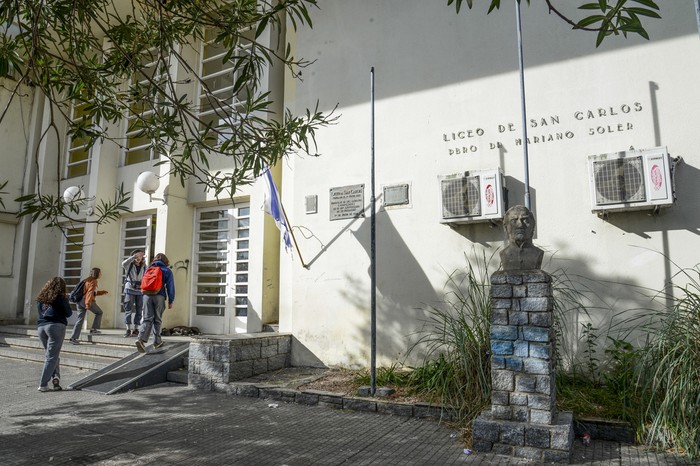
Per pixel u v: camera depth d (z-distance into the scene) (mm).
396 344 7219
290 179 9227
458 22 7398
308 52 8633
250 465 4215
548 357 4402
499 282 4664
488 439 4430
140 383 7277
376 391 6066
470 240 6906
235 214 10531
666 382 4480
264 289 9375
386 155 7691
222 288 10453
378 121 7832
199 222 11055
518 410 4453
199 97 11164
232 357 6992
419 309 7117
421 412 5523
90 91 4336
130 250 12047
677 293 5684
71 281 13141
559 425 4297
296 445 4699
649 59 6109
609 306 5961
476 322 5660
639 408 4750
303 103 8523
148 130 4277
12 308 13539
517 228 4723
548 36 6715
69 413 5910
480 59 7160
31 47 3873
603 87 6305
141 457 4422
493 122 6941
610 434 4684
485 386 5156
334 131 8203
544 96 6637
